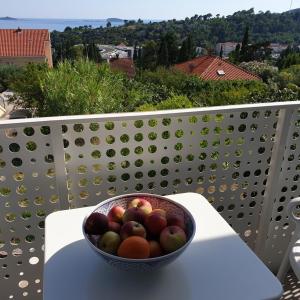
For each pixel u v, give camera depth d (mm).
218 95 5711
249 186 1904
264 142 1829
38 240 1614
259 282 959
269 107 1729
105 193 1644
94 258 1023
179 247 895
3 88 17641
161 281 948
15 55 27984
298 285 1998
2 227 1547
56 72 5906
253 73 23094
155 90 7922
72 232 1136
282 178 1930
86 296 897
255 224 2020
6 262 1618
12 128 1391
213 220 1226
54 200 1577
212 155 1792
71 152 1524
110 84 5867
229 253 1064
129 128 1567
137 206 1039
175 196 1385
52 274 963
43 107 6418
